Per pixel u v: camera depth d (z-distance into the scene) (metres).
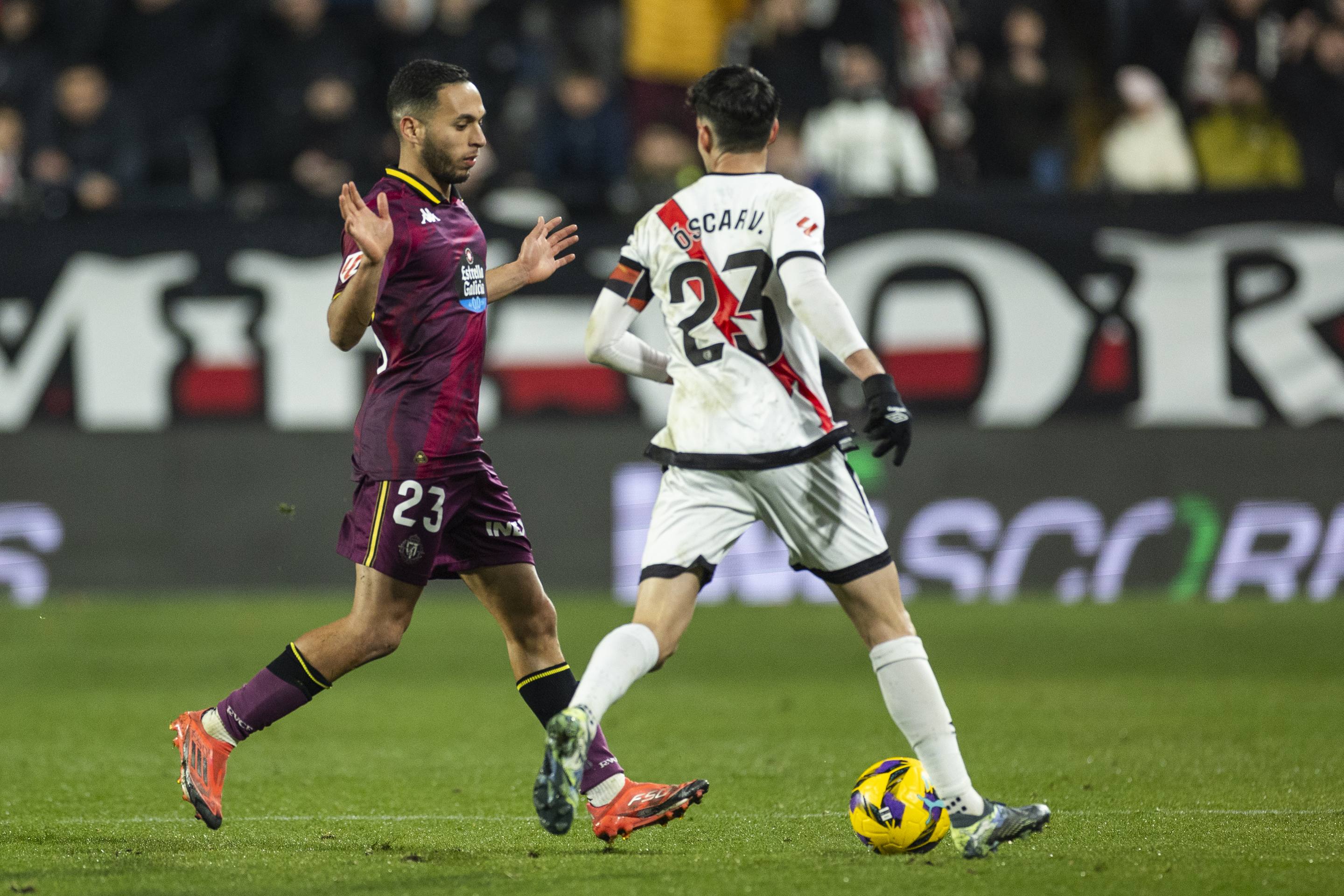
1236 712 25.28
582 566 36.91
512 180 41.78
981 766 20.69
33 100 42.06
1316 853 14.84
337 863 14.63
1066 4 45.38
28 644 32.16
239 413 37.06
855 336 13.77
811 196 14.33
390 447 15.56
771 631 34.09
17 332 36.94
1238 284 36.56
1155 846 15.21
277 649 31.50
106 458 37.03
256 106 43.62
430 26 44.16
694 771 20.75
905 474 36.91
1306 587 36.53
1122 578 36.81
